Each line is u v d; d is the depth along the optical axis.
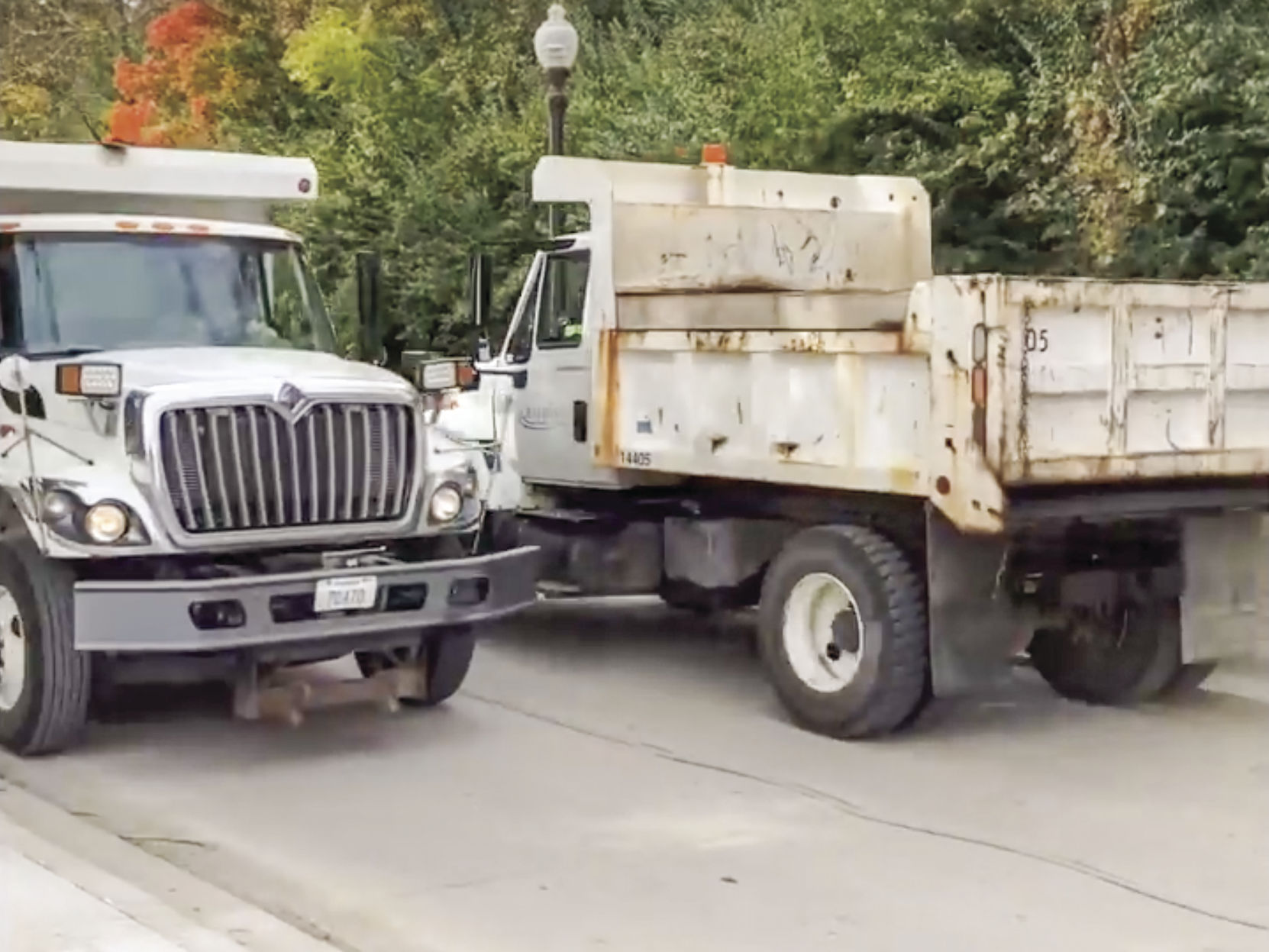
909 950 5.59
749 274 10.63
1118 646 9.16
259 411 7.76
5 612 8.06
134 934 5.34
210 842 6.83
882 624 8.13
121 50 33.66
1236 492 8.65
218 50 28.12
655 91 18.92
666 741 8.45
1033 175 15.10
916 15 16.08
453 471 8.43
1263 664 10.20
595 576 10.27
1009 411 7.57
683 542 9.83
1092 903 6.05
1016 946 5.62
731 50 18.52
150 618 7.33
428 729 8.72
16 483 7.83
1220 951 5.58
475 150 20.72
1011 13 15.59
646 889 6.21
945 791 7.54
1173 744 8.45
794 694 8.60
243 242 9.29
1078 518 8.03
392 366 21.44
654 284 10.27
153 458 7.55
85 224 8.86
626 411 9.68
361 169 21.91
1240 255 13.56
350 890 6.22
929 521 7.95
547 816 7.15
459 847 6.73
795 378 8.48
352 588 7.62
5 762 8.12
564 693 9.57
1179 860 6.55
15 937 5.29
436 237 20.70
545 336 10.71
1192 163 13.76
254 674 7.71
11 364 8.27
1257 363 8.41
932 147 15.94
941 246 15.80
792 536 8.93
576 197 10.16
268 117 27.77
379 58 24.22
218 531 7.69
